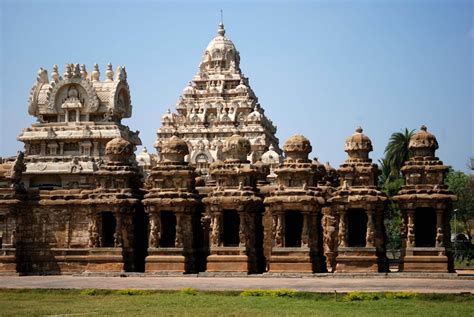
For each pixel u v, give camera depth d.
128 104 116.81
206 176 145.62
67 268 80.25
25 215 81.75
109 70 115.25
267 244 77.44
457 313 44.12
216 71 173.88
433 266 71.00
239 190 75.56
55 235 81.00
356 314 44.19
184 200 76.25
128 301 51.72
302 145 75.06
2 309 48.34
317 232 74.44
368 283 61.50
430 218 74.56
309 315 44.06
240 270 74.00
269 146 159.50
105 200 78.00
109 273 75.94
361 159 74.69
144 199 77.56
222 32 180.50
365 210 73.06
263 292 54.31
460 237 123.94
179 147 78.62
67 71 111.94
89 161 109.12
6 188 81.62
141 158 161.62
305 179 74.38
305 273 71.44
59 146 111.94
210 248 75.62
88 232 79.75
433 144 74.06
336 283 61.88
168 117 168.75
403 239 72.75
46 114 113.38
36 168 109.56
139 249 80.31
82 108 111.69
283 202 73.12
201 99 169.62
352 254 72.25
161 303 50.38
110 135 109.75
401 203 72.94
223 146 79.44
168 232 79.81
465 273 74.94
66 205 80.94
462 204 127.81
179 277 72.06
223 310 46.69
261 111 169.00
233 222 78.12
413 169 73.50
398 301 49.88
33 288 59.56
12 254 80.00
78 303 51.19
